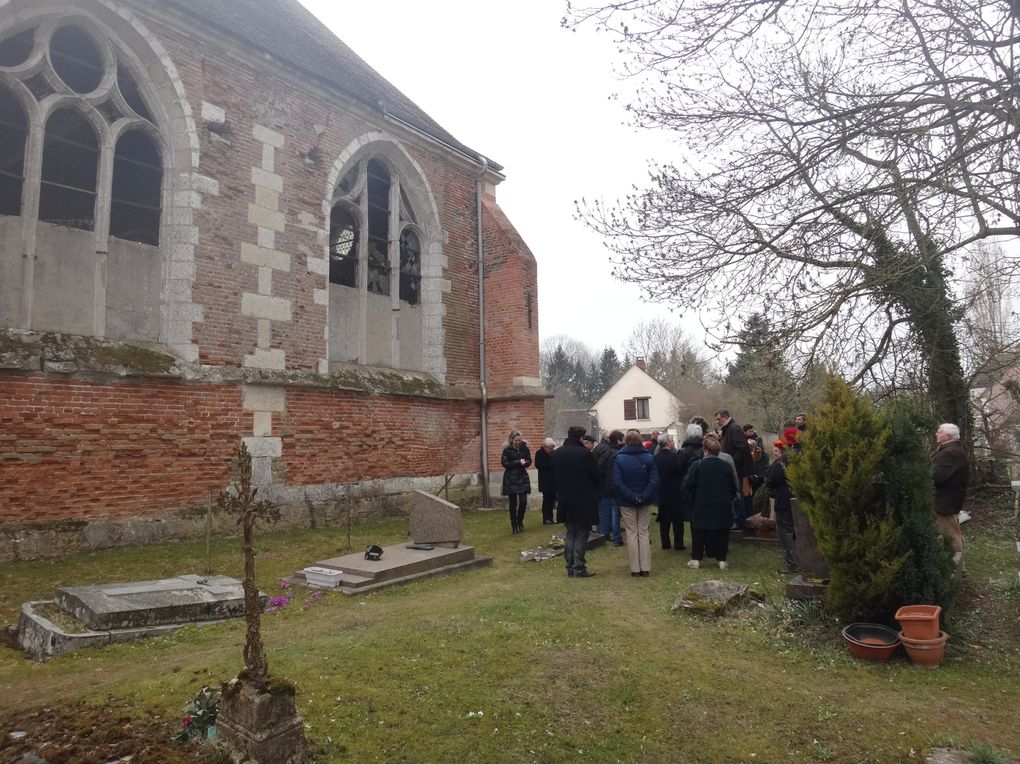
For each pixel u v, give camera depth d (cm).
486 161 1616
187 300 972
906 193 629
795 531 682
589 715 400
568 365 8294
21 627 550
